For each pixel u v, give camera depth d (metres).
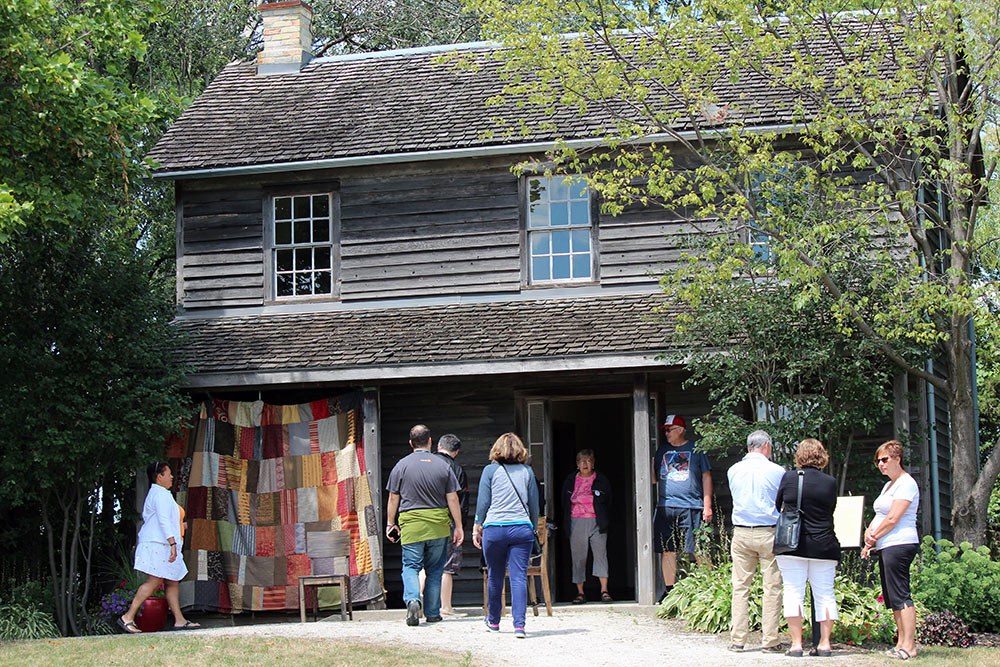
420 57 20.56
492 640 11.73
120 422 15.61
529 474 11.94
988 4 13.78
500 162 17.50
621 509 19.39
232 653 10.91
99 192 16.53
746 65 14.88
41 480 15.40
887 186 14.97
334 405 16.64
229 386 16.41
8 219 13.59
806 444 11.25
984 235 18.95
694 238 15.12
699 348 14.48
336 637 11.90
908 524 11.13
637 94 14.41
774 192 14.22
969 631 12.80
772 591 11.39
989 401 22.89
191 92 26.31
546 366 15.45
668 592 14.73
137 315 16.17
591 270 17.09
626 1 14.76
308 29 21.25
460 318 16.88
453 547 14.51
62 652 11.22
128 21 15.97
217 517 16.56
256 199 18.16
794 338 13.91
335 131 18.34
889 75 16.36
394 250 17.67
